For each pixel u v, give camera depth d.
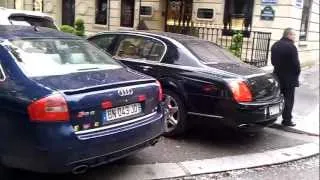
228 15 13.93
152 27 15.35
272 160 6.39
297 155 6.75
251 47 13.41
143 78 5.13
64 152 4.10
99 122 4.42
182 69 6.68
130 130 4.64
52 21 8.34
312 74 15.21
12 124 4.17
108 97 4.50
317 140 7.65
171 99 6.73
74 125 4.21
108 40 7.61
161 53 6.98
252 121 6.34
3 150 4.25
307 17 16.39
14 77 4.31
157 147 6.41
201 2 14.27
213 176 5.61
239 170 5.91
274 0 13.25
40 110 4.07
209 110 6.43
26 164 4.18
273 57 8.05
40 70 4.48
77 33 14.23
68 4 17.80
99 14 16.72
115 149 4.50
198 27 14.13
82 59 5.05
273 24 13.30
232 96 6.24
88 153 4.25
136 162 5.71
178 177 5.41
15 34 4.83
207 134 7.26
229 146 6.80
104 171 5.31
